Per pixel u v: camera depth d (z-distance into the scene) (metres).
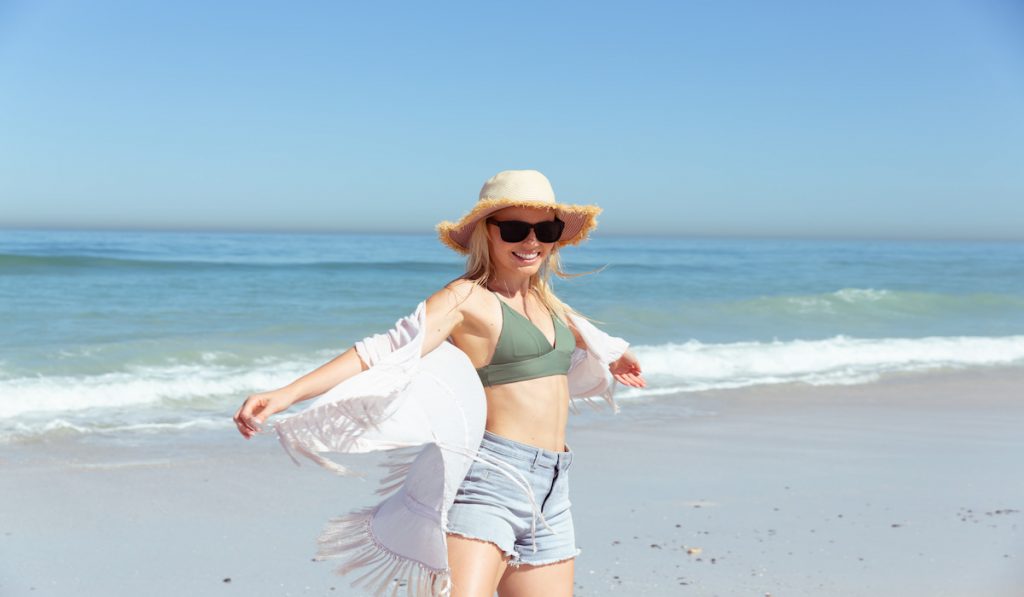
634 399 10.50
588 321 3.42
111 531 5.56
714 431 8.85
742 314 20.44
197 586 4.71
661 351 13.90
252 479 6.79
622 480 6.91
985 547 5.41
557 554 2.98
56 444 7.84
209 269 27.50
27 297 19.80
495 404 2.95
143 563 5.02
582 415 9.45
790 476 7.12
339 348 14.35
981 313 21.86
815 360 13.83
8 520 5.72
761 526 5.79
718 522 5.86
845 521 5.92
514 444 2.90
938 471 7.35
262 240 78.56
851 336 17.52
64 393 9.88
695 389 11.23
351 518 2.98
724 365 13.20
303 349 14.18
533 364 2.96
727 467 7.39
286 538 5.48
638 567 5.00
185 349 13.55
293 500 6.29
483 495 2.84
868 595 4.65
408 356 2.67
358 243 69.31
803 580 4.84
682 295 24.83
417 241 76.31
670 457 7.70
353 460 7.45
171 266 27.52
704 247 82.12
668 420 9.35
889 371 13.05
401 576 2.83
